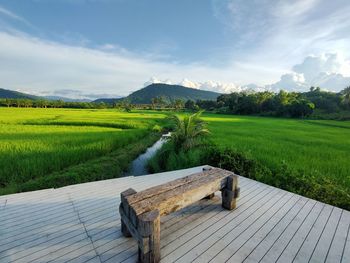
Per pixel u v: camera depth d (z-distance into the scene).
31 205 3.89
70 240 2.87
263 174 6.40
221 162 7.36
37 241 2.84
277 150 9.48
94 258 2.54
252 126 24.31
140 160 10.32
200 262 2.51
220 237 2.99
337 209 3.98
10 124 19.98
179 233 3.06
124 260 2.51
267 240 2.96
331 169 6.68
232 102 69.69
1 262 2.45
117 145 11.36
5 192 5.37
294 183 5.66
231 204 3.76
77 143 10.08
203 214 3.62
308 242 2.96
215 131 18.03
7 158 7.07
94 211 3.67
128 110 64.88
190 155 7.89
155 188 2.99
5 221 3.32
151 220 2.27
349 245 2.93
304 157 8.13
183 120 9.34
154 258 2.39
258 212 3.77
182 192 2.89
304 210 3.90
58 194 4.41
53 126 18.23
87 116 32.44
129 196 2.71
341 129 22.42
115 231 3.09
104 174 7.52
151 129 19.55
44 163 7.05
